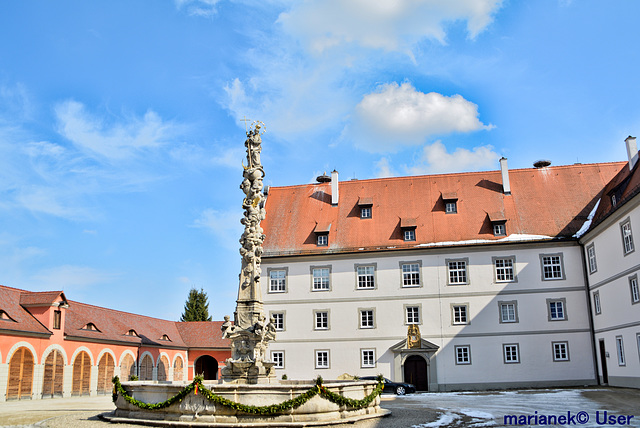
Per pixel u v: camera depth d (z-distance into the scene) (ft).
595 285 137.59
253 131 83.61
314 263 154.51
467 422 66.90
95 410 87.35
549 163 168.45
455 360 143.64
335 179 166.91
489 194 159.63
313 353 149.48
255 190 81.10
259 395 63.31
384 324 148.25
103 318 161.68
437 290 147.95
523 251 146.92
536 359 141.28
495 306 145.28
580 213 150.61
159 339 181.37
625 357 120.88
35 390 122.83
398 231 155.43
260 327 74.49
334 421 63.31
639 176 124.77
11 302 128.06
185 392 63.87
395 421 67.26
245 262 78.13
